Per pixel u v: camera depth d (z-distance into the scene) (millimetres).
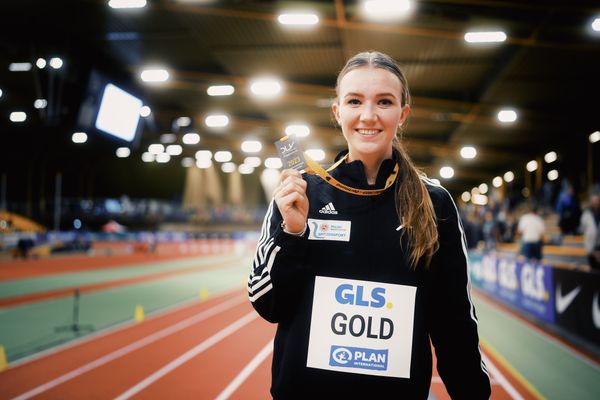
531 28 10562
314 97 17297
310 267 1302
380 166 1354
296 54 13367
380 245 1288
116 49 12914
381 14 10070
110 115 9016
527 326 8719
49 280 17062
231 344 7328
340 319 1274
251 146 26047
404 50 12773
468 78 15258
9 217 33625
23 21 10789
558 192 23344
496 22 10180
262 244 1375
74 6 10375
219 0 9891
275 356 1356
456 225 1375
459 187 47438
